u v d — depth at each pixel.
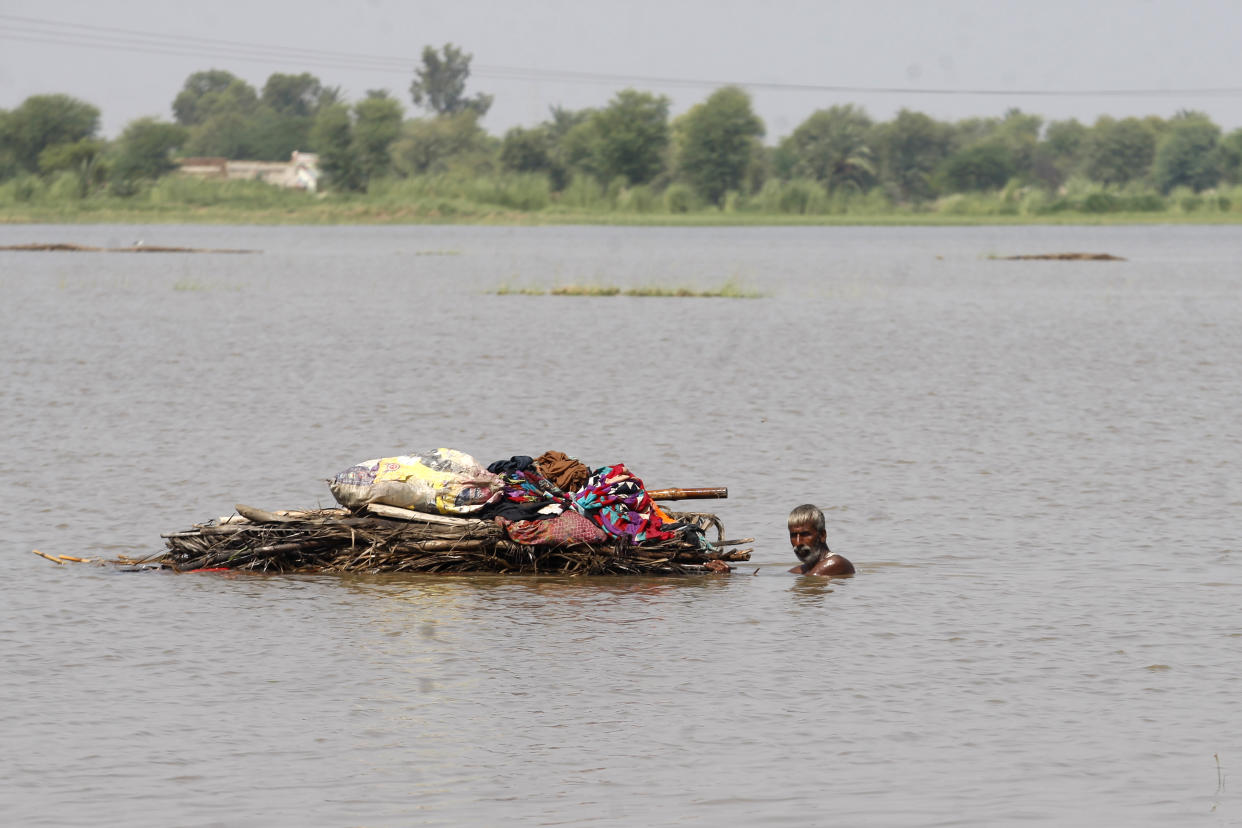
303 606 34.62
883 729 25.80
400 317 118.62
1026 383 77.31
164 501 46.22
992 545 40.22
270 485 48.66
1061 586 35.69
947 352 93.00
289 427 60.97
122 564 38.53
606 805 22.55
